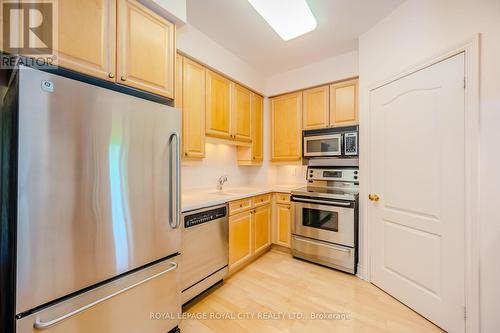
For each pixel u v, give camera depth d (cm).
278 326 158
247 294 196
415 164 171
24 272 86
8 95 104
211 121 239
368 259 216
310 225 257
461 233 140
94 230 105
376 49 204
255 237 261
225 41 234
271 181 346
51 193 92
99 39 112
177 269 146
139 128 123
